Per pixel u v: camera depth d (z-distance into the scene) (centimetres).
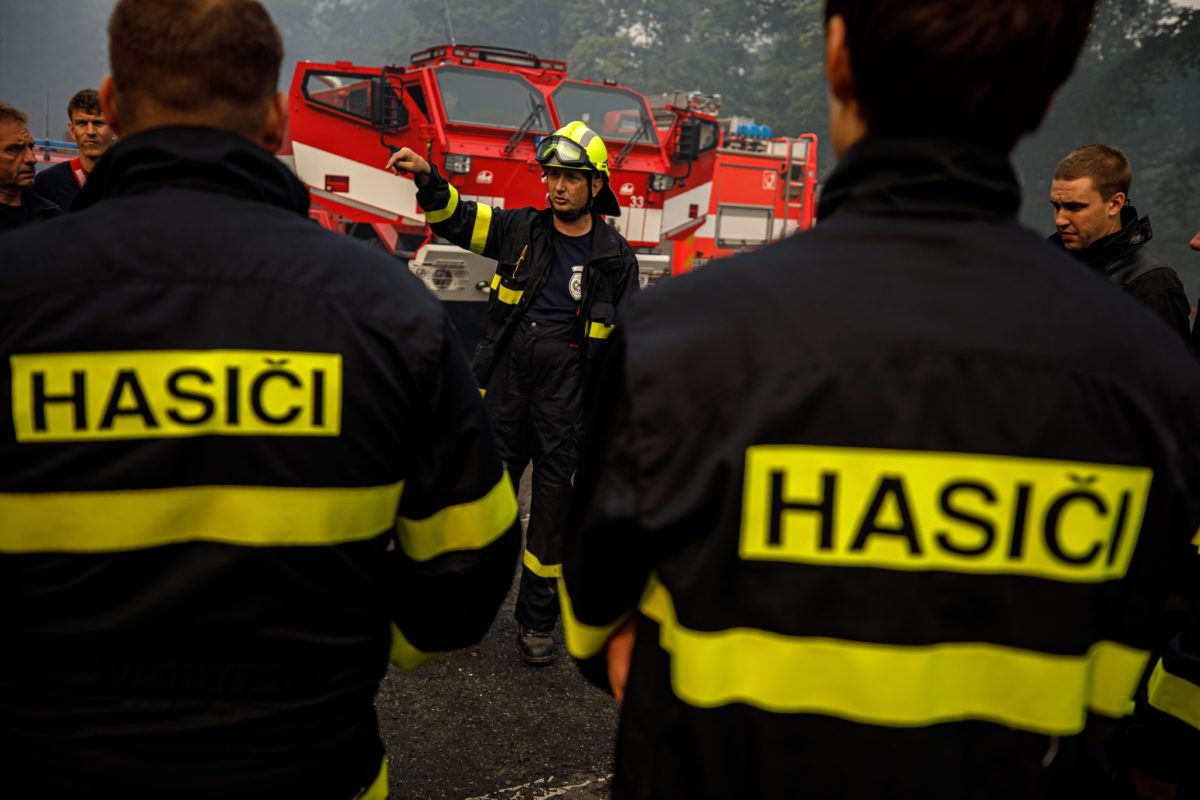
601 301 328
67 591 98
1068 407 84
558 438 328
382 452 107
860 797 84
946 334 84
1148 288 296
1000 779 86
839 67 91
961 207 88
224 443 100
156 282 101
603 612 97
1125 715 91
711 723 86
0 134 356
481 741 272
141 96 106
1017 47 81
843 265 87
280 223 108
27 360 97
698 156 931
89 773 97
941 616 84
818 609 84
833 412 83
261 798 101
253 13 108
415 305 110
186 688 99
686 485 85
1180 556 88
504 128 782
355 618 109
